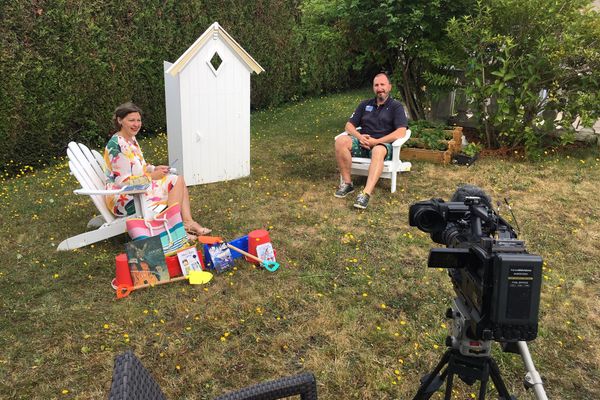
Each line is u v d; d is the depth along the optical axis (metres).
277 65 11.09
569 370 2.83
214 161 5.79
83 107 7.26
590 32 6.12
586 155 6.70
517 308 1.50
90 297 3.47
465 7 6.63
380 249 4.20
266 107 11.20
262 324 3.20
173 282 3.67
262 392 1.73
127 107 4.14
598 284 3.71
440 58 6.77
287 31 11.16
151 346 2.98
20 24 6.18
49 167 6.68
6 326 3.14
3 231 4.48
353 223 4.70
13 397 2.58
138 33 8.05
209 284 3.64
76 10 6.84
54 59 6.67
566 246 4.28
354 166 5.46
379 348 2.97
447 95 7.66
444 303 3.43
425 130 6.98
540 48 6.01
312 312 3.32
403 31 6.57
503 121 6.57
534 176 5.95
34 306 3.36
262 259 3.86
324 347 2.97
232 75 5.63
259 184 5.75
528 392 2.65
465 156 6.45
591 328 3.19
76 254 4.05
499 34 6.35
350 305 3.40
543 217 4.84
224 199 5.29
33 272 3.79
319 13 7.47
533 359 2.90
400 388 2.66
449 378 1.98
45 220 4.76
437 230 2.03
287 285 3.63
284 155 7.00
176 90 5.47
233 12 9.74
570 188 5.56
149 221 3.82
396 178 5.88
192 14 8.88
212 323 3.19
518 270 1.48
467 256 1.68
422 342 3.03
